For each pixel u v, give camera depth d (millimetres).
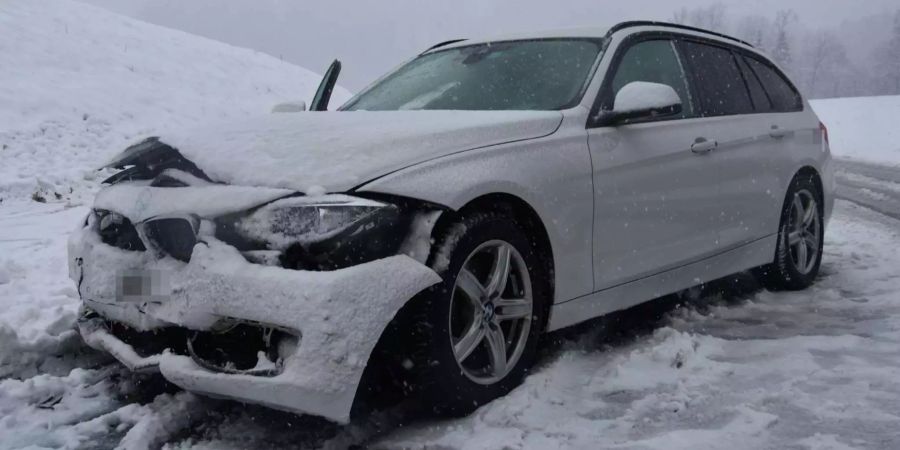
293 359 2521
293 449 2760
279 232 2680
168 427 2922
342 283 2547
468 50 4590
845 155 17531
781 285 5129
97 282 3119
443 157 3027
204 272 2695
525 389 3188
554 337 4004
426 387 2865
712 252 4328
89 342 3277
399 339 2838
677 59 4473
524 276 3264
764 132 4820
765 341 3949
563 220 3377
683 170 4047
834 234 7336
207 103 17422
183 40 21500
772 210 4859
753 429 2844
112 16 21250
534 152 3336
